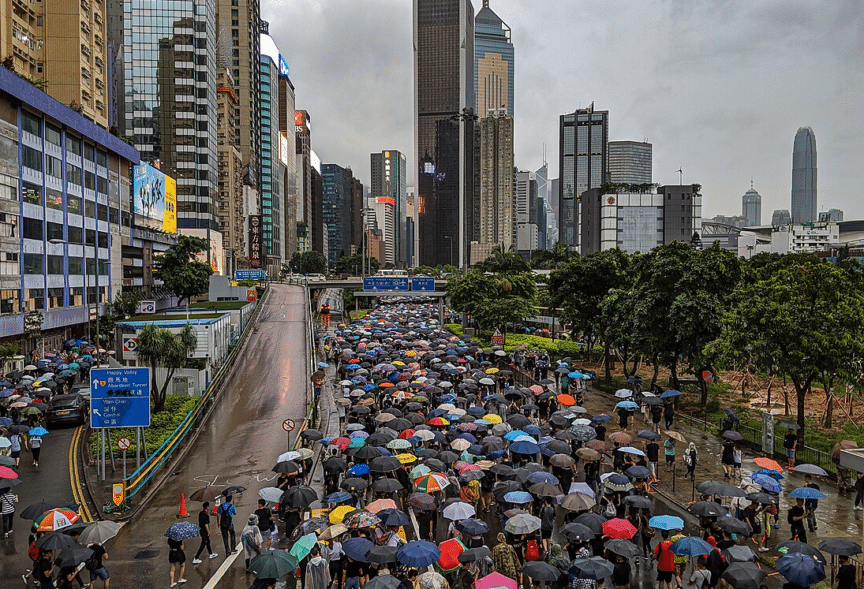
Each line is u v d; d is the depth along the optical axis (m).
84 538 17.84
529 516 19.06
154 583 20.08
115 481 30.03
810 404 46.53
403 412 35.75
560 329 96.38
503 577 15.26
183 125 156.25
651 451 29.55
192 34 156.12
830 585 19.61
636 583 19.77
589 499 20.59
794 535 21.27
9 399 39.44
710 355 40.50
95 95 107.31
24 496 28.28
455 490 24.38
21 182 65.69
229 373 58.47
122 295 91.44
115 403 30.30
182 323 50.59
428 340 75.81
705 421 40.12
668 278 45.34
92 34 106.19
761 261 66.81
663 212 183.12
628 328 48.25
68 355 62.69
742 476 30.00
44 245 71.00
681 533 22.61
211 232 155.25
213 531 24.62
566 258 136.75
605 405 47.47
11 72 61.72
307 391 52.28
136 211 107.12
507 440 31.03
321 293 147.50
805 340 34.06
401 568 18.00
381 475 27.66
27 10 96.50
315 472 31.88
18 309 64.75
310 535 18.34
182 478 31.38
